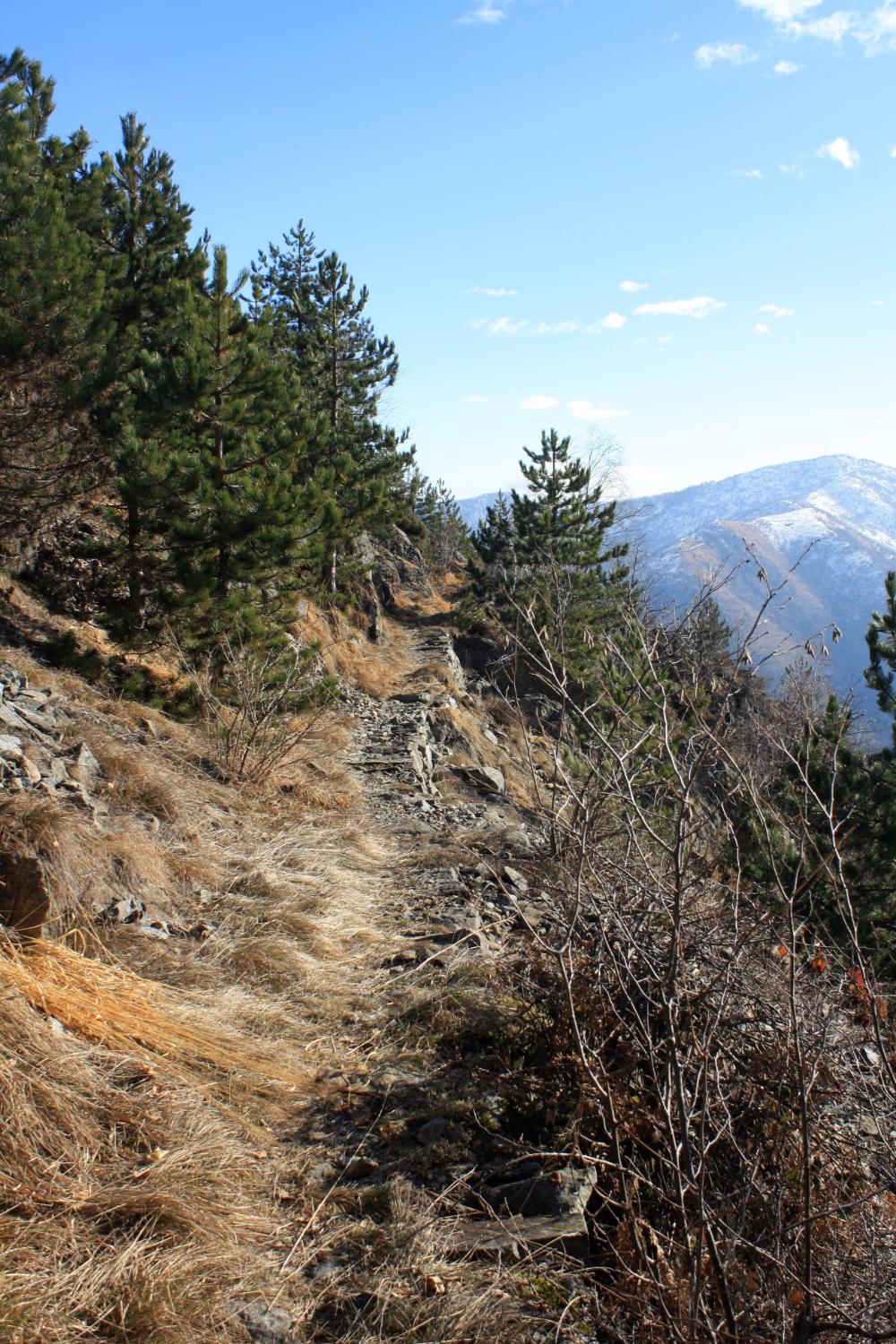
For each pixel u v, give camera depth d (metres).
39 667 8.80
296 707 10.51
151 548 10.63
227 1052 4.24
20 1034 3.47
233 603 10.51
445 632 28.12
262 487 10.61
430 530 44.72
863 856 8.62
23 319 10.15
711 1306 2.90
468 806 12.13
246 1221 3.25
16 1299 2.53
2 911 4.20
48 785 5.83
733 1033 3.75
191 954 5.08
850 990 3.72
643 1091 3.72
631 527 26.33
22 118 11.47
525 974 4.86
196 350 10.80
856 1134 3.43
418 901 7.19
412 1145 3.88
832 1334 2.82
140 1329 2.59
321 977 5.39
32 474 10.88
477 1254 3.26
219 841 6.98
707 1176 3.32
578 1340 2.90
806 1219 2.66
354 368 27.25
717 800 4.04
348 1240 3.27
